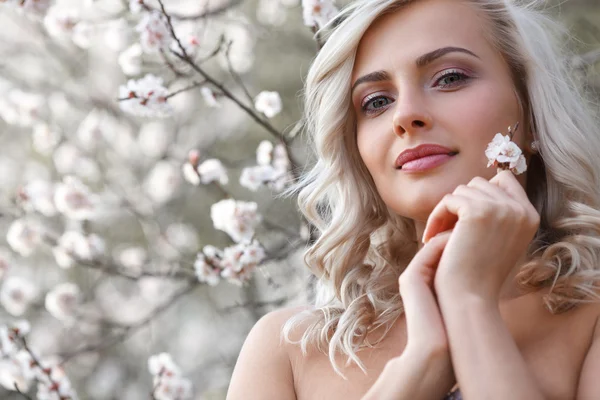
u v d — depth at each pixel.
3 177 7.47
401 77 2.15
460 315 1.77
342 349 2.17
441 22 2.17
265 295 5.34
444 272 1.82
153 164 6.98
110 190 6.83
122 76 7.12
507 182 1.93
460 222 1.85
